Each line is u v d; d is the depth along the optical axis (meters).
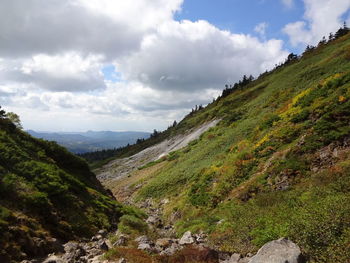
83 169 27.36
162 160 61.62
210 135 50.09
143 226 18.02
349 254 6.16
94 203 19.27
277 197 14.44
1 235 9.60
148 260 9.38
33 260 9.53
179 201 27.34
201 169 33.00
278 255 6.54
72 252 10.31
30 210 12.94
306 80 44.03
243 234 11.22
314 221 8.13
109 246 12.21
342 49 47.09
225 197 20.66
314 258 6.85
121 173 75.75
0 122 21.47
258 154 23.23
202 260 9.03
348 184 11.18
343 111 18.34
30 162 17.64
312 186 13.35
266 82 72.94
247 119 45.62
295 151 18.34
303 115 23.44
